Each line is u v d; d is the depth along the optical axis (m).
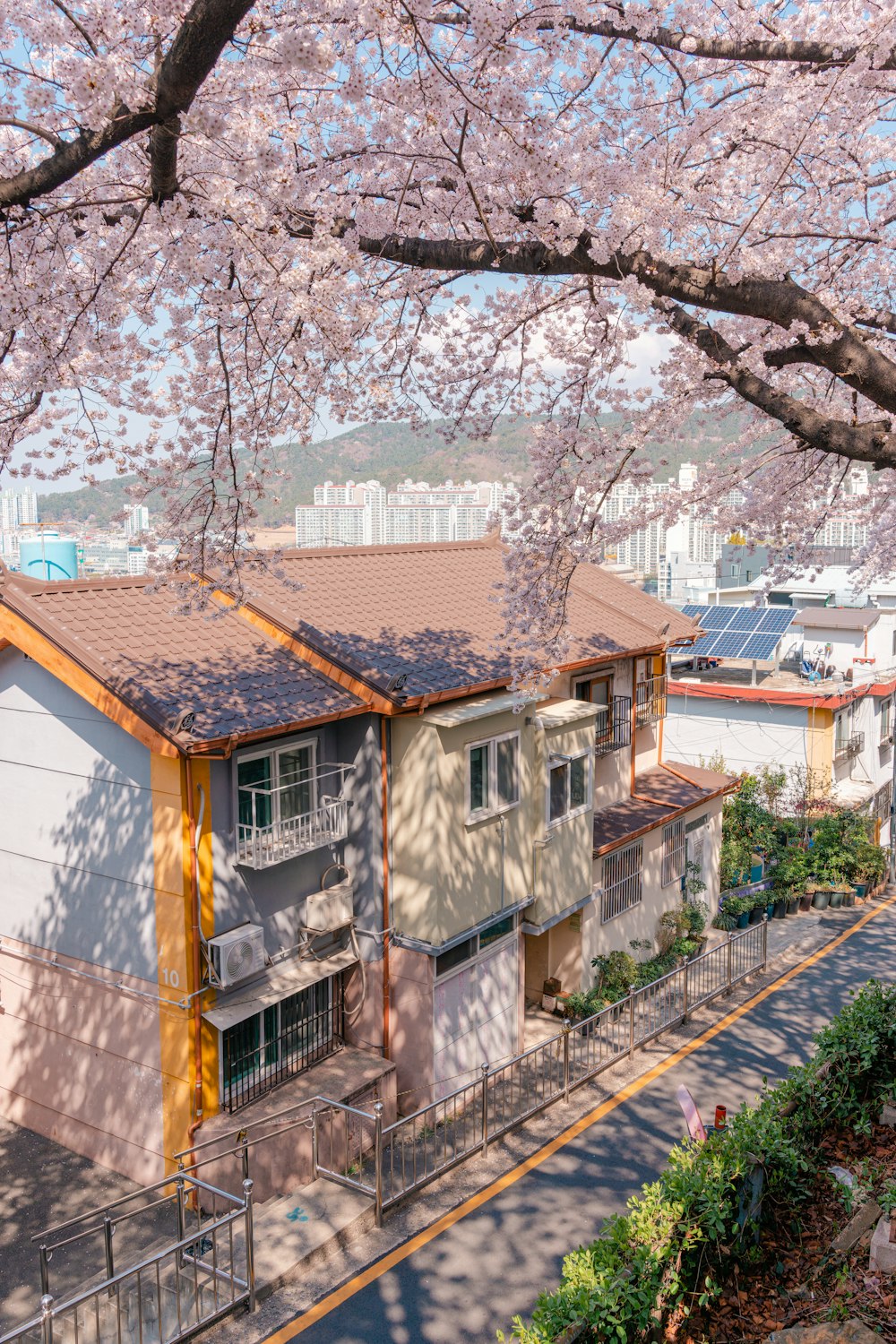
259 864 11.20
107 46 6.29
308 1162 11.48
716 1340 7.71
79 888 11.83
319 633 12.90
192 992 10.85
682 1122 12.95
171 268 7.73
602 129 8.20
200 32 4.91
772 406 7.32
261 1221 10.59
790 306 6.76
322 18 6.69
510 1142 12.49
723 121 8.59
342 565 15.88
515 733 13.80
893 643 29.80
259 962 11.20
